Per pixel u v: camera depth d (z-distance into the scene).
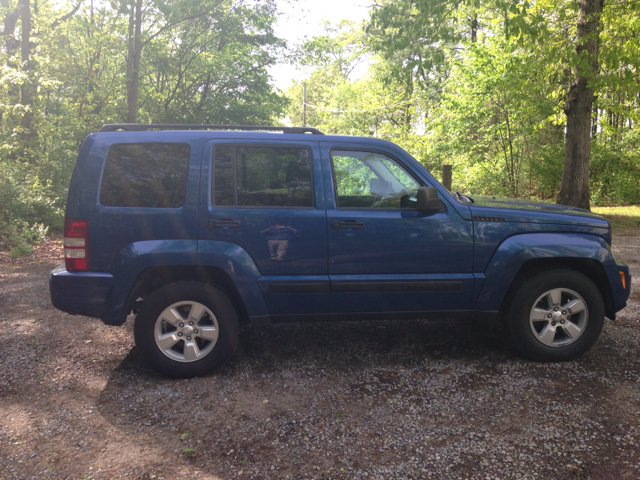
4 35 15.34
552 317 3.65
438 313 3.67
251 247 3.42
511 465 2.37
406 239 3.54
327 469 2.36
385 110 31.98
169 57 19.05
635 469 2.32
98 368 3.64
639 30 10.98
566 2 12.05
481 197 4.57
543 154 17.16
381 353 3.92
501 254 3.58
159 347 3.38
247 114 20.62
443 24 10.62
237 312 3.79
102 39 18.25
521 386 3.26
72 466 2.39
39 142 14.14
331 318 3.60
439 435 2.66
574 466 2.35
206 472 2.34
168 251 3.31
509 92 14.25
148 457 2.47
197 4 16.64
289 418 2.86
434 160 19.97
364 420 2.83
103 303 3.31
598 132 19.61
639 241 10.03
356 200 3.57
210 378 3.45
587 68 10.23
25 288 6.22
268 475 2.31
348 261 3.51
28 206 10.49
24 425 2.79
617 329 4.40
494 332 4.41
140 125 3.58
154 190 3.39
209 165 3.44
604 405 2.97
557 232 3.67
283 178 3.52
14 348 4.06
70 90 18.25
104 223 3.32
